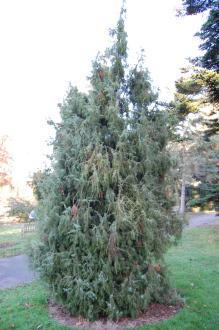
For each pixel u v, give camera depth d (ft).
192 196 72.38
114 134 15.15
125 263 14.40
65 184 15.19
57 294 14.98
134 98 16.26
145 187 15.05
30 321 14.83
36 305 16.94
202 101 36.47
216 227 48.11
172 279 20.94
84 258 14.29
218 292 18.39
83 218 14.26
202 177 65.67
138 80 16.21
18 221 64.39
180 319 14.60
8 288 21.39
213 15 29.14
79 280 13.96
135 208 14.44
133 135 15.19
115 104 15.01
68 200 15.01
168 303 16.66
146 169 15.43
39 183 16.17
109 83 15.39
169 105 17.85
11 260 30.99
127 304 14.52
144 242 14.67
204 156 62.39
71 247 14.48
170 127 17.71
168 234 16.65
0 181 63.21
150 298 15.23
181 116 36.24
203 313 15.26
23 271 26.48
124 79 16.20
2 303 17.84
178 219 17.26
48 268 14.70
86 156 14.67
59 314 15.71
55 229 14.84
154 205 15.67
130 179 14.73
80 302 14.29
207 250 32.65
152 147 15.83
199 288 19.15
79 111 15.85
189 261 27.20
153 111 16.83
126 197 14.42
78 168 14.96
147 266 14.96
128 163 14.79
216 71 34.83
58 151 15.61
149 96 16.30
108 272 13.98
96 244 13.89
